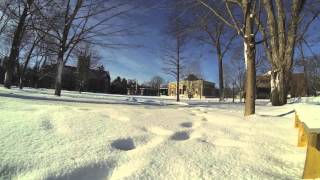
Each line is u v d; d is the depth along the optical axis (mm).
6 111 6367
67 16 24047
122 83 101000
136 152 5238
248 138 7191
